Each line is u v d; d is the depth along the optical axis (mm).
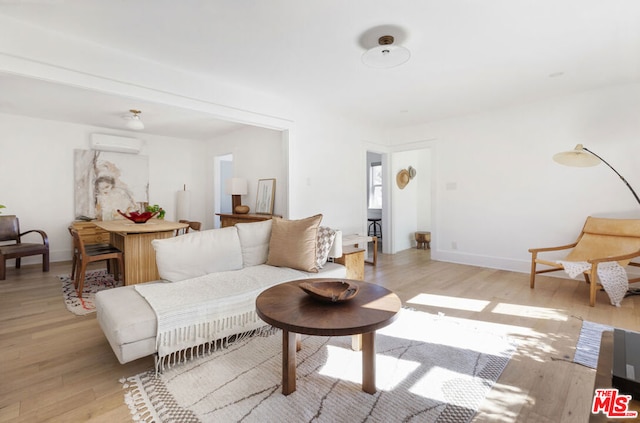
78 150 5242
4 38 2186
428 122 5191
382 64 2664
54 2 2021
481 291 3414
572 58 2854
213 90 3324
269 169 5055
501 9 2111
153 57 2820
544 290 3441
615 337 1482
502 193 4449
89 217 5344
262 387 1710
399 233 6141
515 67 3047
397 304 1714
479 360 1975
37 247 4156
